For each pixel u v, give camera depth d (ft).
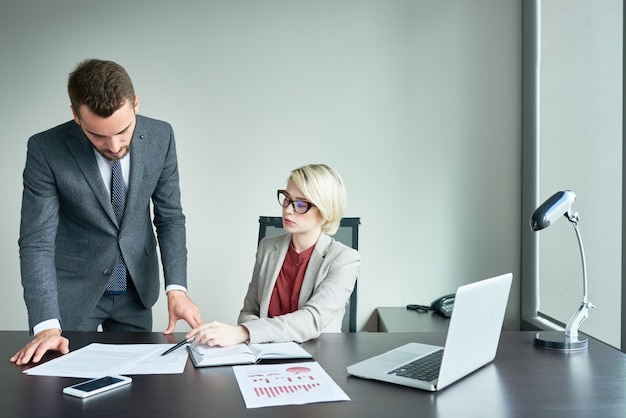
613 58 7.27
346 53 10.84
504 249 10.71
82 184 6.10
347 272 6.05
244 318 6.42
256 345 5.02
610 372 4.41
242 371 4.40
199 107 11.00
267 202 11.01
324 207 6.06
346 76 10.85
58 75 11.11
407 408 3.67
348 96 10.85
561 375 4.34
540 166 10.17
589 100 8.00
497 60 10.65
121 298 6.70
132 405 3.73
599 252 7.74
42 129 11.16
